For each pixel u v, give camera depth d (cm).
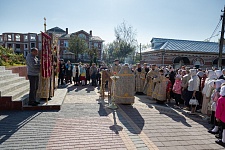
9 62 1407
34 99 659
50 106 669
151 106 819
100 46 6141
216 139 479
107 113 664
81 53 4722
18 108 644
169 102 927
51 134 456
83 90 1198
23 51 6100
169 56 2572
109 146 409
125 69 796
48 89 734
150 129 530
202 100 751
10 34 5975
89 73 1534
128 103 807
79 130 491
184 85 802
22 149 378
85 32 5925
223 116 452
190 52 2602
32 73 641
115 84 805
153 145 428
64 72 1504
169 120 623
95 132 483
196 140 470
